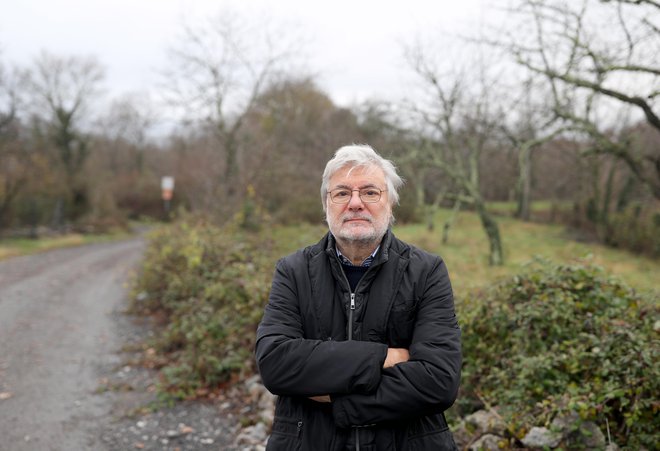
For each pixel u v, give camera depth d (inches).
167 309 342.0
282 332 77.2
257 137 735.1
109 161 2144.4
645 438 113.9
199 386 205.5
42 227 1157.1
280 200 805.9
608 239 733.3
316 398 73.9
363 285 77.5
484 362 160.4
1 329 317.7
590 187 912.9
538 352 148.3
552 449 117.6
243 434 163.9
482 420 136.5
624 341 130.8
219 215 573.6
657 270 502.0
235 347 222.2
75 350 271.3
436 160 642.2
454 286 262.4
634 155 445.4
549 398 126.8
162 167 2010.3
